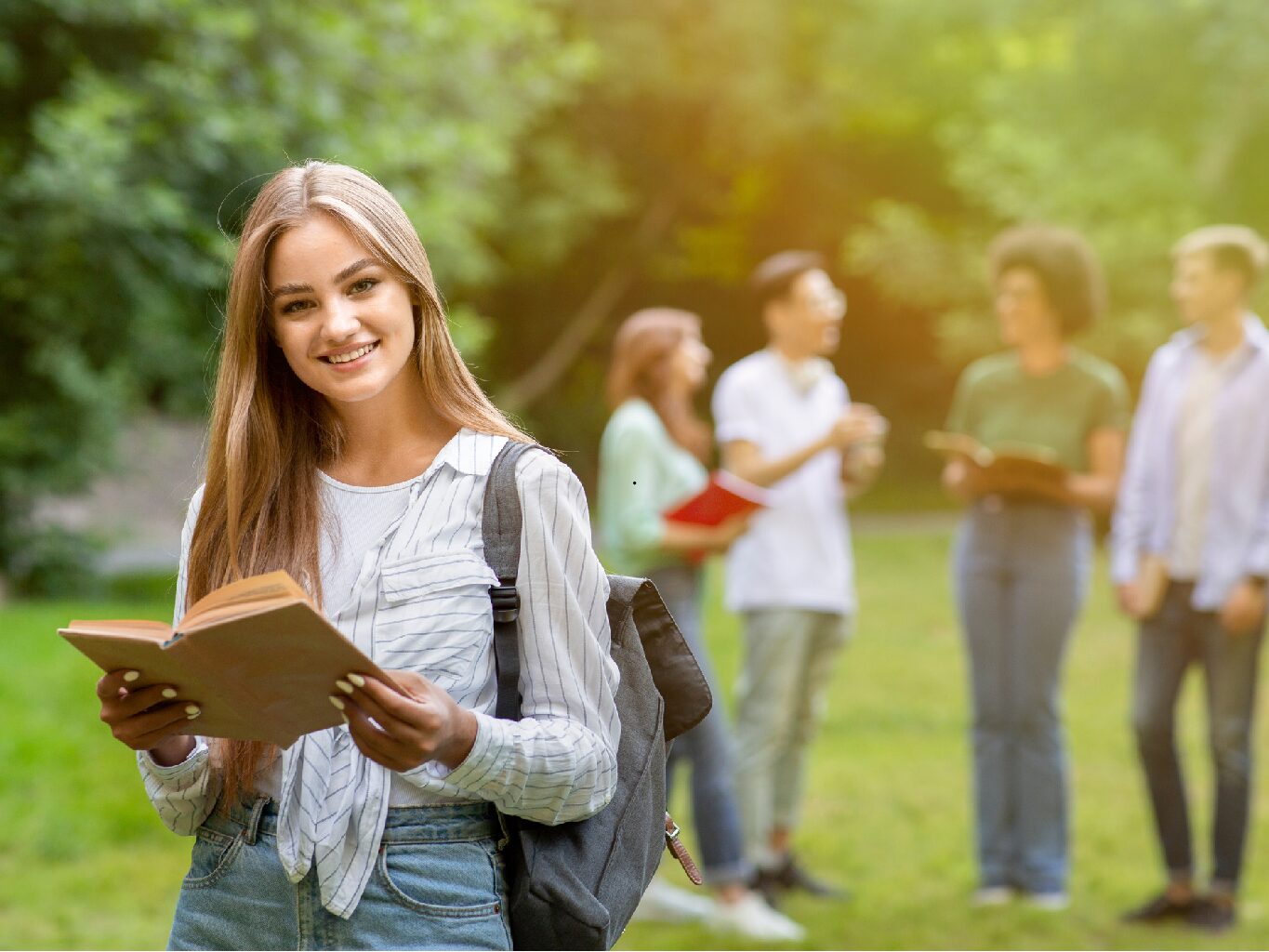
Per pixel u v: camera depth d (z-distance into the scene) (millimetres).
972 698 8078
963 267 32312
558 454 3057
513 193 33688
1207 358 7789
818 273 8031
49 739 9867
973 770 8086
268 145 17688
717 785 7375
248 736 2752
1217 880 7730
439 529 2918
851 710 13398
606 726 2936
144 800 9156
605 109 36750
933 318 38188
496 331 38562
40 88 18141
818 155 39469
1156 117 27016
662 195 39250
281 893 2873
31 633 13242
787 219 40750
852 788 10555
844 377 40188
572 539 2936
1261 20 25141
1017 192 27609
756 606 7773
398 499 2992
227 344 3074
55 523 19781
